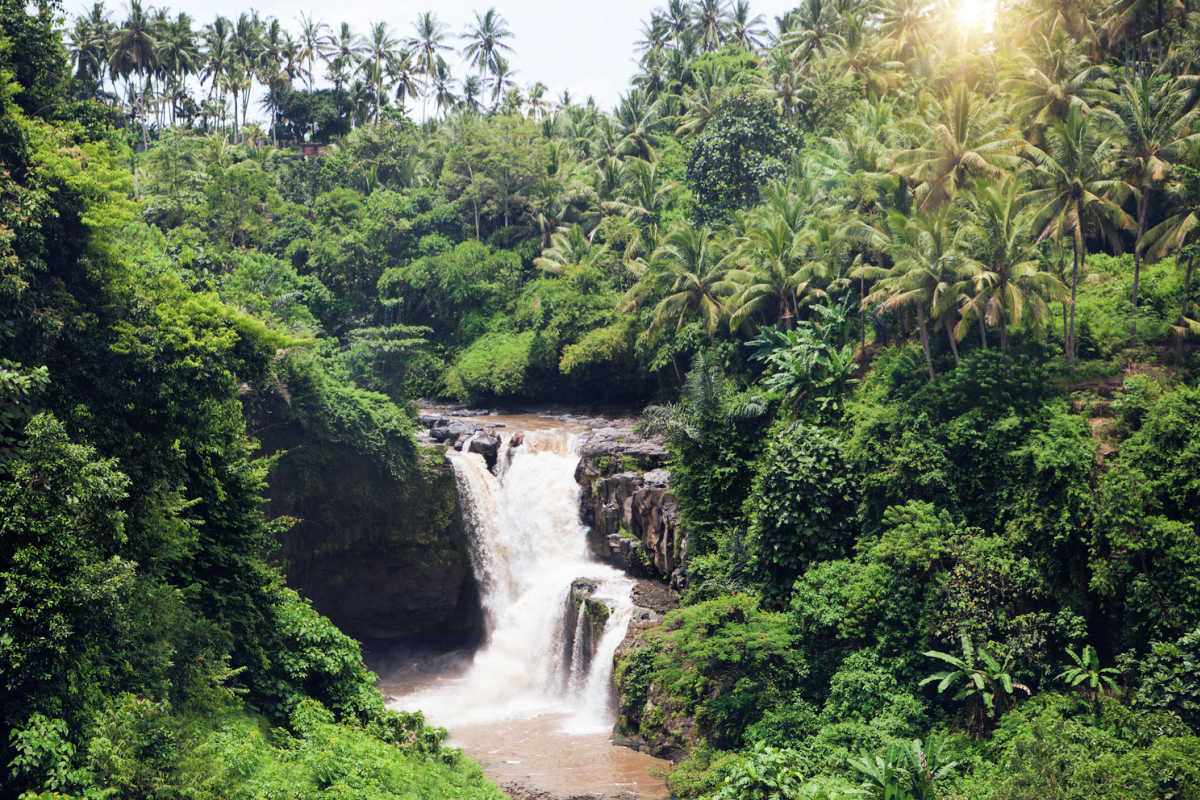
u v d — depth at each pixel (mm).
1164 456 38500
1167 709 33125
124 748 20922
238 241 92312
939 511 42406
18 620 20766
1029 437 41750
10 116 26703
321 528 57031
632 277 81812
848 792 31078
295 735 29484
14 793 20047
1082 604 38531
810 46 103062
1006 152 55500
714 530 50969
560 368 77250
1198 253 49500
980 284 45875
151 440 29297
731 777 27141
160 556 28688
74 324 26781
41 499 21266
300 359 55875
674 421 52812
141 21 111688
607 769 41062
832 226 59875
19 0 29594
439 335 92375
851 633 40531
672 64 126125
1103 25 72812
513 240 98438
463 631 60781
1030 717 35062
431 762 31297
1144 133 51375
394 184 110250
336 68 135250
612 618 49219
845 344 57594
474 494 60344
